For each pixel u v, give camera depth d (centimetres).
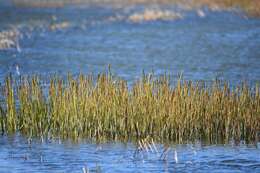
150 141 7994
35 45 16825
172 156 7450
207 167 7088
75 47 16762
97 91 8225
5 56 14962
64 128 8219
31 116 8331
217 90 8219
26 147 7825
